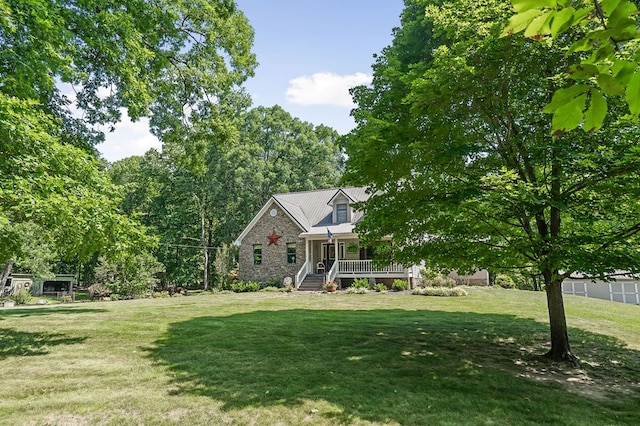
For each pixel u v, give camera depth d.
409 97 7.72
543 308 15.97
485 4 8.08
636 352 9.68
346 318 13.32
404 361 8.13
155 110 15.16
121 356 8.12
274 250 28.78
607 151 7.17
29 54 8.05
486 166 8.81
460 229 8.63
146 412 5.34
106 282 28.95
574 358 8.62
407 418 5.29
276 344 9.33
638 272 6.84
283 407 5.56
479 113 8.38
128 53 11.17
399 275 24.23
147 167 43.44
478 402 5.98
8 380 6.52
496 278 25.75
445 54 7.69
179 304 17.58
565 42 7.23
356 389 6.34
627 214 7.70
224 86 16.48
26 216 7.54
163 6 13.07
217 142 16.83
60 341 9.43
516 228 9.23
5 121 6.68
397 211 8.26
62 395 5.89
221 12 15.52
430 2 11.55
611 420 5.52
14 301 27.67
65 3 10.14
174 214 41.62
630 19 1.32
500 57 7.45
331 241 27.12
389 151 7.78
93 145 12.48
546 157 7.82
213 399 5.82
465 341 10.24
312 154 44.72
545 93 7.95
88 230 8.28
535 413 5.66
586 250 7.36
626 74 1.38
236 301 18.72
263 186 41.28
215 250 40.94
